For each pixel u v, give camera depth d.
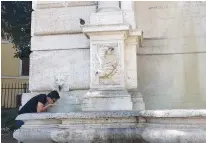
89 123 4.43
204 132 3.57
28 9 17.28
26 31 17.30
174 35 6.79
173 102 6.40
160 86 6.52
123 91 5.49
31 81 6.53
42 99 5.91
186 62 6.57
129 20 6.15
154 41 6.76
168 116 3.93
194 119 3.79
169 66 6.59
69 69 6.42
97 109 5.35
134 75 5.82
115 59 5.70
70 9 6.71
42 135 4.39
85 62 6.39
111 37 5.78
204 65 6.50
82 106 5.47
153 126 4.14
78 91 6.22
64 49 6.53
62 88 6.34
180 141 3.69
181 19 6.88
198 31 6.75
